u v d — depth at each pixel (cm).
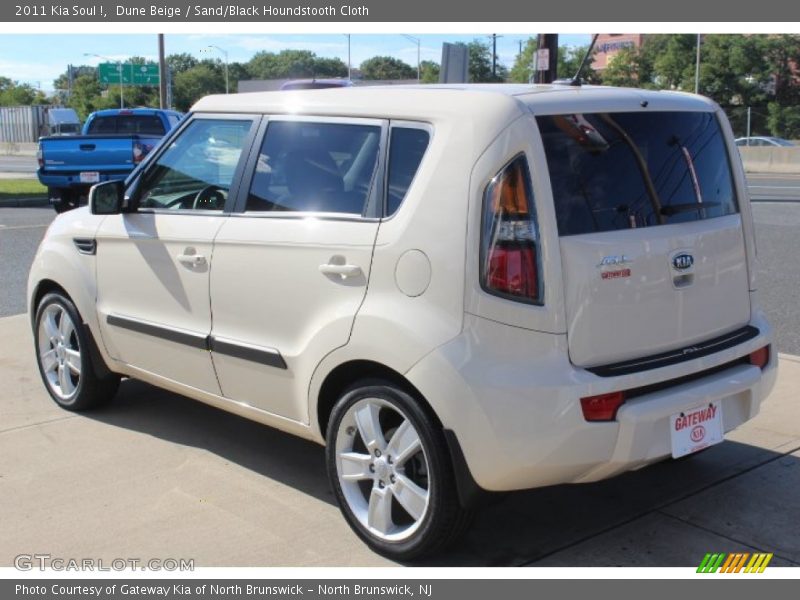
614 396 341
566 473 342
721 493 438
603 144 359
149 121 1800
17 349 716
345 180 395
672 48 5931
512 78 6488
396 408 364
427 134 368
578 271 338
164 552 386
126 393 603
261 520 415
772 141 3638
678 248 369
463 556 380
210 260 444
